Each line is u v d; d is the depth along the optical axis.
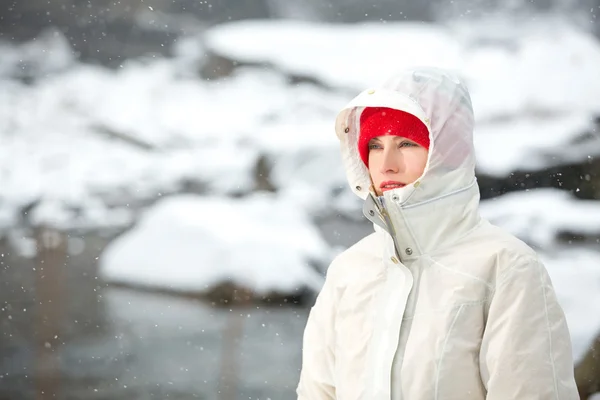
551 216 15.88
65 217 22.00
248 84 28.86
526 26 27.12
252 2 32.84
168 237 15.46
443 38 28.66
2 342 10.90
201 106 28.31
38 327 11.67
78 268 15.79
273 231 16.20
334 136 25.02
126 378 9.48
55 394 8.91
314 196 22.23
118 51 31.55
